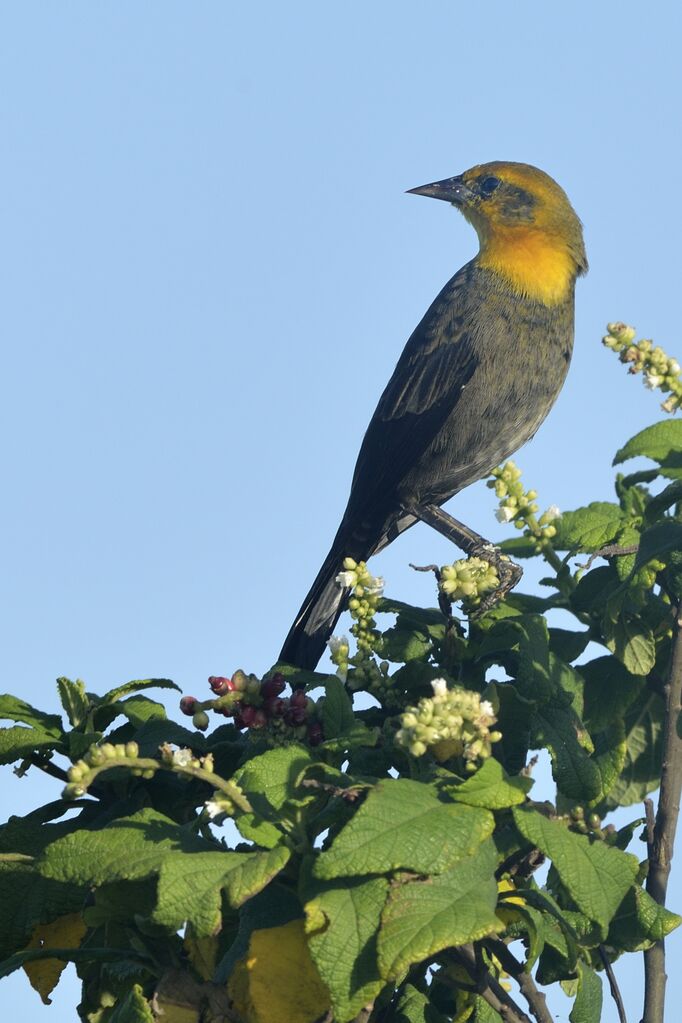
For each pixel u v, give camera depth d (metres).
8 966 5.54
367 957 4.62
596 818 5.75
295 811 5.21
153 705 6.49
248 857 4.95
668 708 7.08
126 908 5.54
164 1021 5.36
